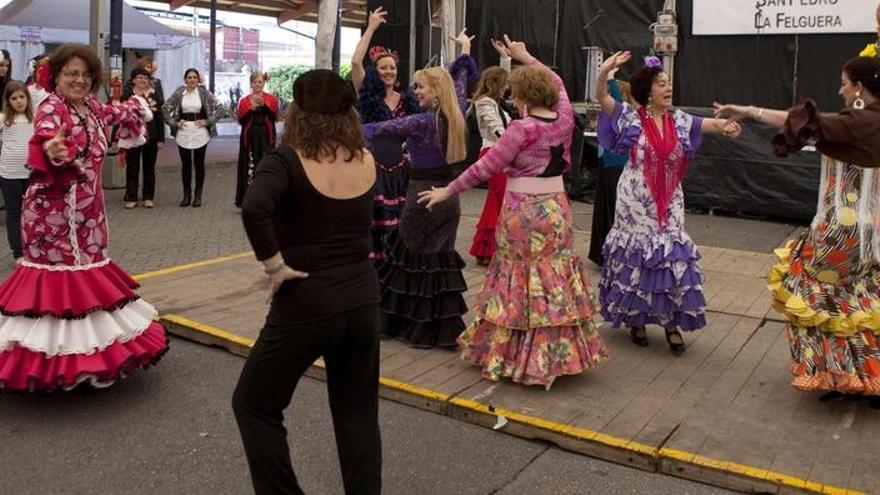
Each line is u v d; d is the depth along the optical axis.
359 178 3.08
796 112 4.02
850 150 4.01
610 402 4.50
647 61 5.14
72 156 4.23
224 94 34.56
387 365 4.96
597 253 7.65
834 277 4.29
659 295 5.14
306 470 3.85
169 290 6.46
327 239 3.02
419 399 4.54
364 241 3.13
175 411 4.46
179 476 3.77
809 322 4.30
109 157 12.27
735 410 4.43
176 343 5.51
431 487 3.72
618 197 5.30
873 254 4.21
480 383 4.72
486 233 7.52
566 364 4.63
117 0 12.21
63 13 17.62
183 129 10.70
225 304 6.09
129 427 4.26
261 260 2.91
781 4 10.82
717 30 11.22
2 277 7.06
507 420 4.25
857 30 10.46
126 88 11.16
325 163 3.01
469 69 5.71
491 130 5.80
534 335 4.62
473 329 4.86
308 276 2.99
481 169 4.47
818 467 3.79
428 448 4.10
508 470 3.89
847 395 4.57
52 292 4.36
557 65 12.59
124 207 10.71
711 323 5.99
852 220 4.18
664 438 4.05
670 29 10.28
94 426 4.27
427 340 5.26
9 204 7.30
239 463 3.90
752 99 11.24
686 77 11.55
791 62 10.97
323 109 3.04
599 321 6.01
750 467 3.76
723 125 5.05
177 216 10.16
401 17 13.23
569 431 4.10
